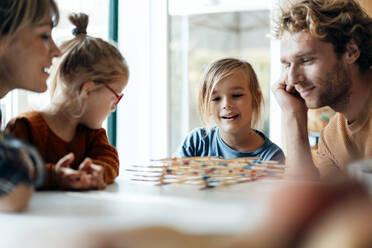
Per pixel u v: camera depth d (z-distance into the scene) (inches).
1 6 24.6
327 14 39.1
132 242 6.2
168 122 99.1
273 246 4.6
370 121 40.1
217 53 141.6
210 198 21.2
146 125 96.7
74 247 6.5
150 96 97.6
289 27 40.1
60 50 30.3
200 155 54.8
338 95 40.2
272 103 90.4
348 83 39.8
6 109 56.2
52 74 33.5
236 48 152.0
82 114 33.1
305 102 45.2
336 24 38.3
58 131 32.2
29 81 26.9
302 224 4.4
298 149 44.7
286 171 34.5
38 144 29.7
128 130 94.5
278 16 42.5
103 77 33.3
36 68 26.9
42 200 20.7
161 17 97.3
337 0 39.4
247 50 146.6
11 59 25.9
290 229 4.5
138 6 96.3
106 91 33.7
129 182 29.8
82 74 32.5
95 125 34.4
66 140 32.5
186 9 103.1
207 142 54.6
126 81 36.3
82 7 76.5
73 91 32.5
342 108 41.1
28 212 16.9
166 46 97.9
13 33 25.1
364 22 40.2
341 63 39.3
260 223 4.9
